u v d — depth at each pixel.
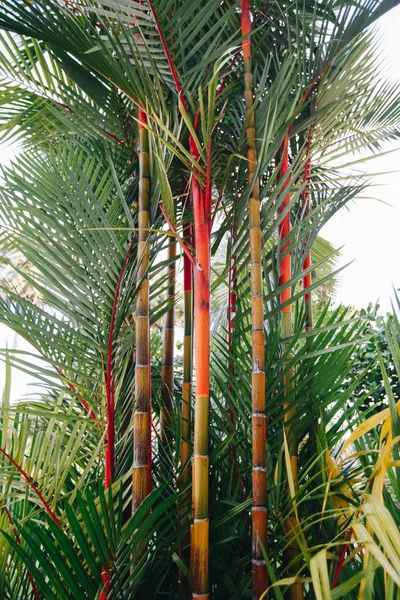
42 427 1.13
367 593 0.52
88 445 1.11
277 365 0.92
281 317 1.02
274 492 0.88
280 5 1.15
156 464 1.12
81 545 0.68
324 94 1.11
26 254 1.02
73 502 0.95
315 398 0.96
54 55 1.08
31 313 1.08
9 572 0.86
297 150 1.19
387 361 1.58
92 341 1.01
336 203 1.15
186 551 0.94
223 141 1.10
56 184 1.06
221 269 2.46
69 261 1.00
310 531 0.86
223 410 1.03
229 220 1.05
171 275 1.30
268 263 1.07
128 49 0.95
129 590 0.73
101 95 1.16
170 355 1.25
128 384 1.12
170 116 1.00
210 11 0.87
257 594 0.72
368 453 0.79
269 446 0.94
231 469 0.98
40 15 0.90
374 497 0.57
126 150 1.20
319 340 1.00
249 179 0.91
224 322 1.80
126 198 1.15
